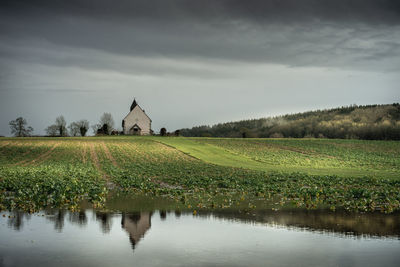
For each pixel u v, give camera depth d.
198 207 19.59
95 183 30.38
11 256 11.17
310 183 32.38
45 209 18.67
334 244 12.51
